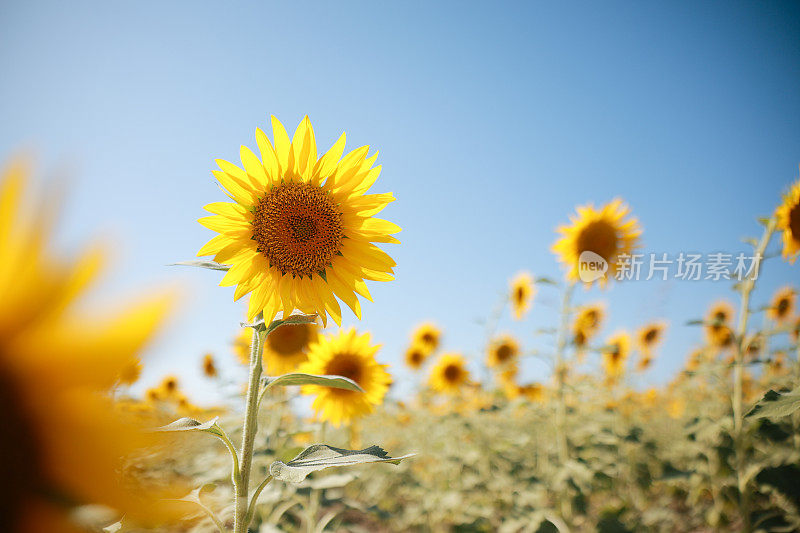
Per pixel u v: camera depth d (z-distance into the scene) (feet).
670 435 36.76
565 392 21.83
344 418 16.63
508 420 37.52
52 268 0.87
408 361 30.73
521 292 28.17
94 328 0.87
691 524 25.23
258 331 7.81
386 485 31.76
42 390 0.92
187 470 1.31
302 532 17.94
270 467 6.70
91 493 1.02
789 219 14.93
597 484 25.84
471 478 28.14
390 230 8.59
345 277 8.34
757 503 21.52
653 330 31.50
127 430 1.05
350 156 8.53
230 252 7.85
